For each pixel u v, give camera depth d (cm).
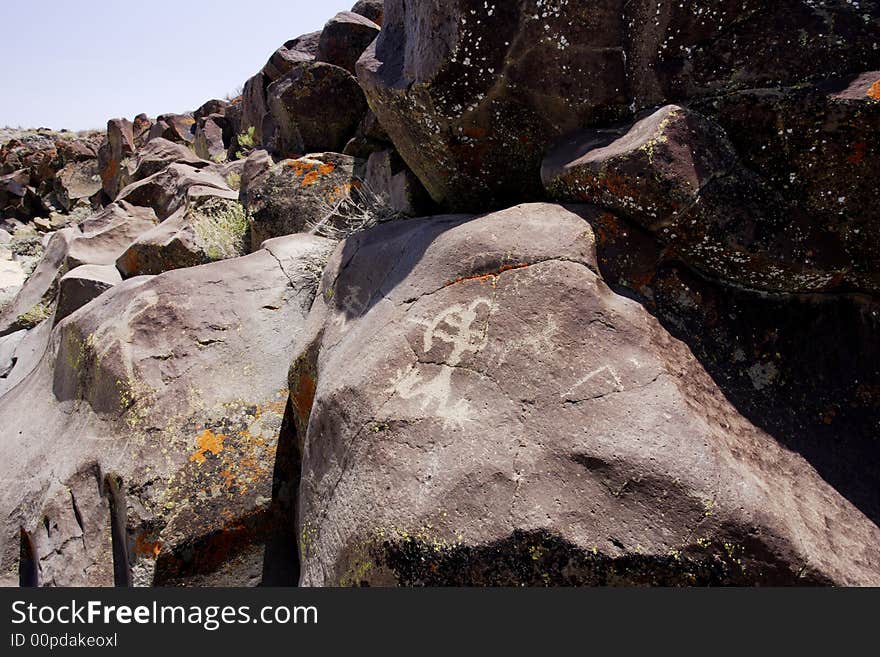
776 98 227
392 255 293
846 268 231
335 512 218
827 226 231
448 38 281
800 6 234
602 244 241
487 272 236
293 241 425
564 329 213
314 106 596
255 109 852
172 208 719
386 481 202
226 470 298
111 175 1547
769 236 227
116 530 292
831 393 233
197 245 559
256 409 320
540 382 204
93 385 338
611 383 199
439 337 229
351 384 235
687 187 226
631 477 178
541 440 191
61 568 290
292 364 312
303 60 779
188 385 323
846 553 185
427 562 183
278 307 371
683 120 230
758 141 234
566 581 174
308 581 230
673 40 249
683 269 245
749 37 239
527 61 277
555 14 266
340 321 294
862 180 219
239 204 593
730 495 173
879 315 243
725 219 228
